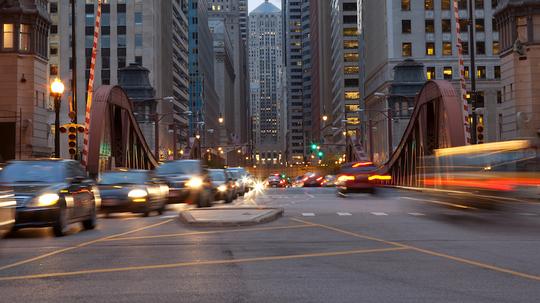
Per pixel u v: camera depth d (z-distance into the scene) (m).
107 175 22.48
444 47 99.62
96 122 36.59
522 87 49.75
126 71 95.56
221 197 32.44
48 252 12.12
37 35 50.19
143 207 21.45
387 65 100.06
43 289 8.16
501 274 9.20
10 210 13.41
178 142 128.62
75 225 19.17
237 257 11.18
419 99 46.56
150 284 8.48
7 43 48.81
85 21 105.50
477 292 7.83
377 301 7.30
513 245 12.86
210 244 13.27
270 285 8.37
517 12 50.03
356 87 145.25
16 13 48.53
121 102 42.06
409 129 50.44
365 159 78.19
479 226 17.48
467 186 22.22
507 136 51.88
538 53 49.34
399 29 99.81
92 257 11.33
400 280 8.73
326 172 130.88
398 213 22.97
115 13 105.44
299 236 14.85
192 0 176.00
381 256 11.20
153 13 105.62
